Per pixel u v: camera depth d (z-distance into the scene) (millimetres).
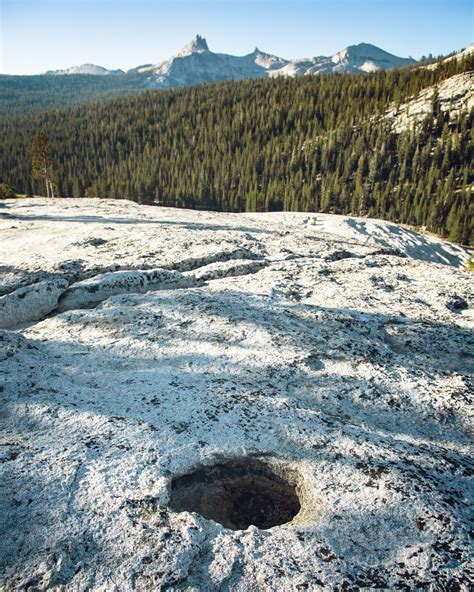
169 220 37031
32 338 13297
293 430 8531
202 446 7965
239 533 6312
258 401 9523
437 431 9680
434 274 20406
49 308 16812
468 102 169625
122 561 5688
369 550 6062
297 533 6305
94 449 7648
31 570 5516
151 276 19031
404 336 14016
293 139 183750
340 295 17172
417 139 156875
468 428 9859
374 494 6984
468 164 146125
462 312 16438
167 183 165500
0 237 29484
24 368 10141
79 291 17609
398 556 5969
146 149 197500
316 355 12164
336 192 142000
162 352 12094
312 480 7371
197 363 11484
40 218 37344
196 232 28938
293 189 144250
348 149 162875
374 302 16609
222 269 20422
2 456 7297
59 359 11570
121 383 10180
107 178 175875
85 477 7000
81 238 26922
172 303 15711
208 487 7625
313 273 20016
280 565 5758
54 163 184875
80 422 8391
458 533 6332
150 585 5406
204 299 16109
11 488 6660
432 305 16719
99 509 6434
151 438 8055
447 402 10570
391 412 10117
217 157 177625
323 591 5410
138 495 6762
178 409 9047
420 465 7895
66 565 5602
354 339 13344
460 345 13664
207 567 5746
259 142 189250
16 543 5848
